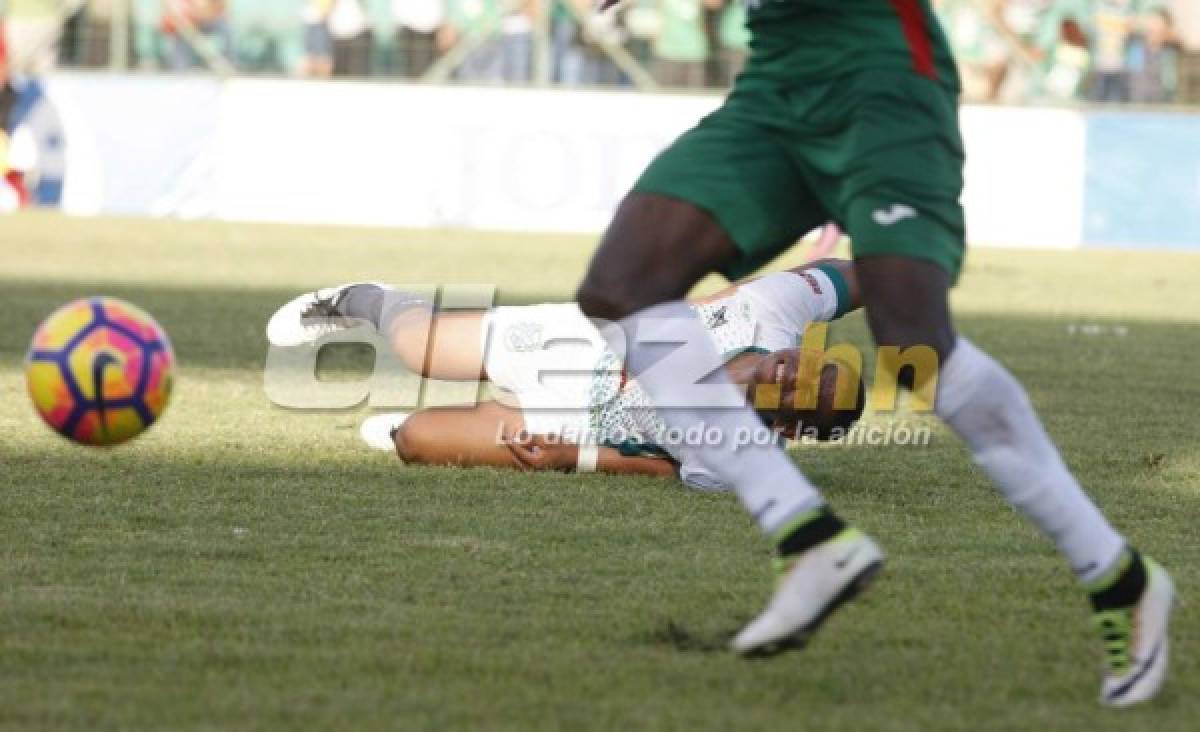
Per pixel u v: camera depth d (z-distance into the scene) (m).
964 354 12.00
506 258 56.31
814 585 11.78
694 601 14.75
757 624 11.91
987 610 14.59
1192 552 17.12
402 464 21.31
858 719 11.48
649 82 75.88
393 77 76.94
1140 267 60.31
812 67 12.20
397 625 13.76
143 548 16.41
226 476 20.20
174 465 20.83
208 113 73.25
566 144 72.00
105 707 11.50
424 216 72.38
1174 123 70.31
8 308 39.19
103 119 73.75
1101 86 75.06
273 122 72.69
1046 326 41.16
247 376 29.25
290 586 15.05
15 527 17.20
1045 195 70.75
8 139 74.50
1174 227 70.44
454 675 12.43
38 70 76.31
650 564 16.14
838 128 12.10
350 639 13.35
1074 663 13.03
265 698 11.77
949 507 19.16
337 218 72.62
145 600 14.41
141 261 52.81
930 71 12.14
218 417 24.77
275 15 77.06
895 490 20.14
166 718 11.30
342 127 72.44
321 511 18.33
